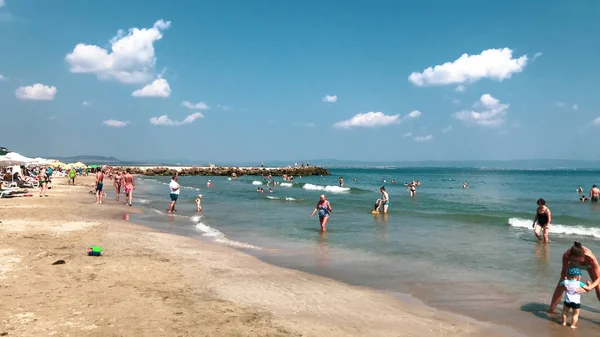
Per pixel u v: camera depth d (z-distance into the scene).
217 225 17.33
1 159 31.20
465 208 25.41
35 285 7.06
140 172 89.88
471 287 8.70
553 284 8.95
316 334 5.78
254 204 26.55
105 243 11.39
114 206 22.06
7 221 14.52
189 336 5.34
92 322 5.58
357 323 6.39
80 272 8.10
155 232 14.30
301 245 13.20
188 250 11.38
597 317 6.96
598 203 30.28
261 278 8.88
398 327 6.30
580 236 15.13
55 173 61.06
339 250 12.47
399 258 11.41
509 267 10.41
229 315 6.30
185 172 93.06
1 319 5.50
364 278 9.34
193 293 7.36
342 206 25.86
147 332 5.36
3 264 8.32
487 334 6.15
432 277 9.47
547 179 95.38
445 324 6.52
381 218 20.16
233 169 99.19
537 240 14.29
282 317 6.43
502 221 18.92
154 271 8.69
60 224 14.31
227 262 10.21
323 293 7.98
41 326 5.33
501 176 121.06
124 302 6.51
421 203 28.86
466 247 13.03
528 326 6.53
